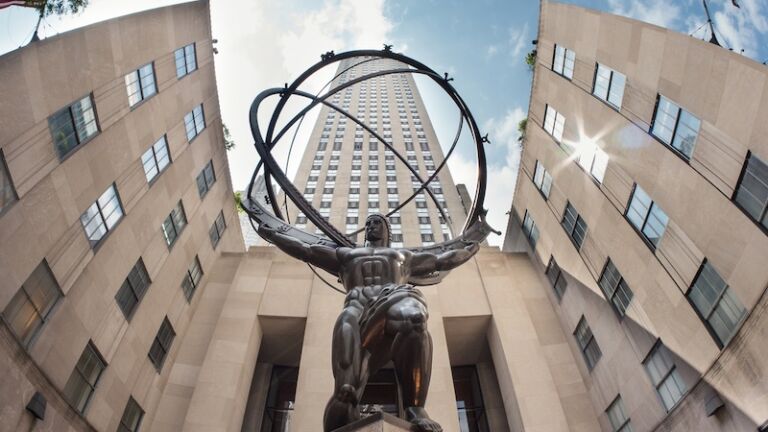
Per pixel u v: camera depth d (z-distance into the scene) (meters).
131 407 16.83
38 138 12.60
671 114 14.78
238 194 27.83
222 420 17.58
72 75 14.09
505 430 20.84
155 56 19.02
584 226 19.81
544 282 23.55
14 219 11.55
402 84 79.88
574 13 21.00
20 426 11.05
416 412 4.58
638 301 16.14
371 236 6.82
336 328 5.27
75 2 13.27
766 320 10.91
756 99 11.77
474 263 24.44
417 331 4.72
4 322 10.67
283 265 24.09
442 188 50.19
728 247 12.29
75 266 13.74
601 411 18.28
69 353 13.27
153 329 18.30
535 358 19.95
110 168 15.73
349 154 56.25
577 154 20.34
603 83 18.59
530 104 25.61
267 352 22.91
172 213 20.36
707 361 12.91
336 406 4.71
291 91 8.27
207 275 23.58
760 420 10.98
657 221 15.19
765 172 11.38
